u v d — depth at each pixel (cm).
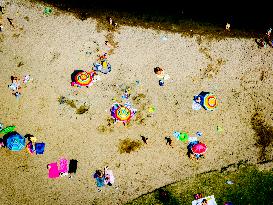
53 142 1389
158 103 1527
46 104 1498
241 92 1580
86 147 1384
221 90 1584
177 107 1518
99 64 1619
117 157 1365
